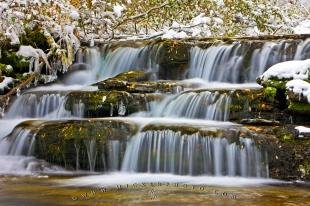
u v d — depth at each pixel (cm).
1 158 916
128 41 1315
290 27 1542
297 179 782
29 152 925
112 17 1462
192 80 1170
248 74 1125
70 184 750
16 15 1238
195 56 1201
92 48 1326
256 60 1120
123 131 880
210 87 1074
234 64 1142
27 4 1241
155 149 849
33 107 1101
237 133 823
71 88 1216
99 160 874
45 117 1080
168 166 839
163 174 838
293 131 818
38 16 1288
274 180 790
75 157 887
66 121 934
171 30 1449
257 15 1528
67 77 1295
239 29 1549
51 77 1278
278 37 1148
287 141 806
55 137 903
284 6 1691
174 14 1502
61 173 866
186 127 848
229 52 1158
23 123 974
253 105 912
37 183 759
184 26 1499
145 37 1463
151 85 1052
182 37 1345
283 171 792
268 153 804
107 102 1005
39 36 1310
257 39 1171
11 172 866
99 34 1452
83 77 1291
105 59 1304
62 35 1295
